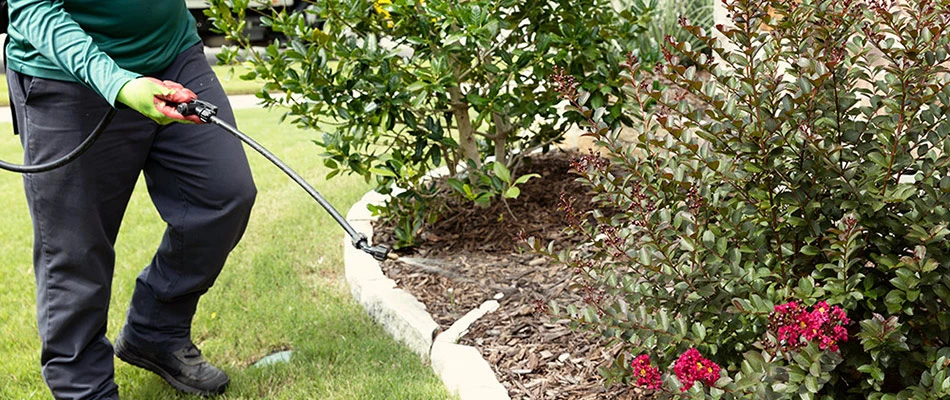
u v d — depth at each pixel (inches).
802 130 88.0
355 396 120.7
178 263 117.6
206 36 423.5
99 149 106.6
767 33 97.2
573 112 167.0
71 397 113.8
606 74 162.6
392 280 152.6
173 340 123.7
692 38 260.1
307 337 141.1
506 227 169.3
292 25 158.4
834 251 87.7
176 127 111.6
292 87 156.5
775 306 86.7
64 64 97.1
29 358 137.1
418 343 133.9
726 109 92.2
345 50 155.3
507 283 147.7
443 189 190.2
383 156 161.2
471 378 118.3
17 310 156.8
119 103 95.1
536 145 181.8
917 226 84.7
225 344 140.7
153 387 129.3
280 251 178.1
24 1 98.0
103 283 112.0
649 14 176.1
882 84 93.7
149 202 224.8
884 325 82.8
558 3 167.2
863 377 94.6
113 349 118.6
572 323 104.5
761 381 86.6
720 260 93.7
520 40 171.6
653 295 101.3
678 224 95.8
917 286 87.7
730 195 100.7
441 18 151.2
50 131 104.6
